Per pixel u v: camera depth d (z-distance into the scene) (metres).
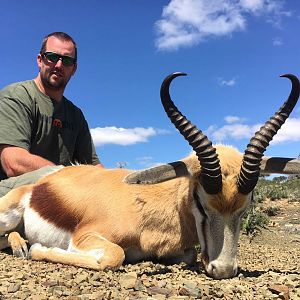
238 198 0.97
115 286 0.84
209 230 0.99
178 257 1.18
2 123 1.40
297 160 1.06
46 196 1.25
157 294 0.78
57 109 1.54
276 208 3.54
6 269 1.00
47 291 0.79
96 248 1.07
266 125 0.99
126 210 1.14
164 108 1.02
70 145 1.59
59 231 1.20
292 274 1.05
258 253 1.78
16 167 1.37
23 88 1.48
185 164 1.05
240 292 0.83
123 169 1.24
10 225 1.28
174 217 1.12
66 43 1.54
